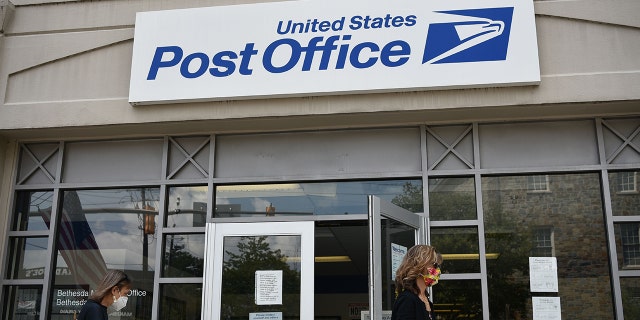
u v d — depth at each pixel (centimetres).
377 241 534
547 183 608
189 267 634
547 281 586
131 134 672
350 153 638
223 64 629
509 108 597
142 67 641
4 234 663
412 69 600
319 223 638
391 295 543
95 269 650
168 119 634
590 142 610
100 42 666
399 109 602
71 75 664
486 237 602
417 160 628
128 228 656
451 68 595
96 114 648
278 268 611
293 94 614
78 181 673
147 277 639
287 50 623
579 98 583
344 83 607
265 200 643
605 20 596
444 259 600
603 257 585
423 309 398
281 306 603
